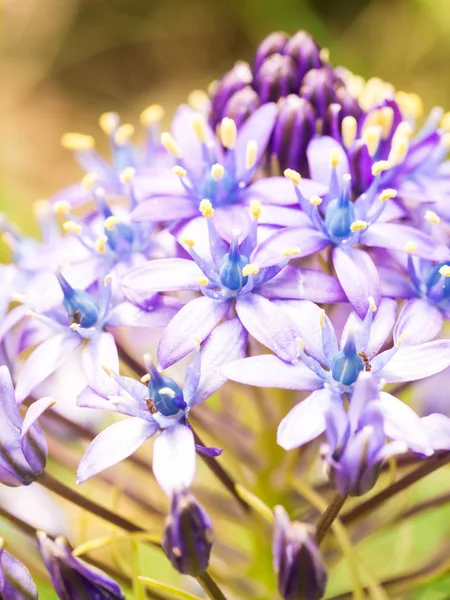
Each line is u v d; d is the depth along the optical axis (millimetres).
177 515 158
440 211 185
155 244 183
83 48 474
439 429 160
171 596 192
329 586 237
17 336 194
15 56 476
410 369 166
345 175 173
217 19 466
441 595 215
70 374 212
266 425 199
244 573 204
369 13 417
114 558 193
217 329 168
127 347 193
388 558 242
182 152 187
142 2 469
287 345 164
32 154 441
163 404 165
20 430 169
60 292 180
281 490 200
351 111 190
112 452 164
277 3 419
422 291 176
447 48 398
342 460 157
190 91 467
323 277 171
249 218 175
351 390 165
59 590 165
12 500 210
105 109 470
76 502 176
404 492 199
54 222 211
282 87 192
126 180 182
